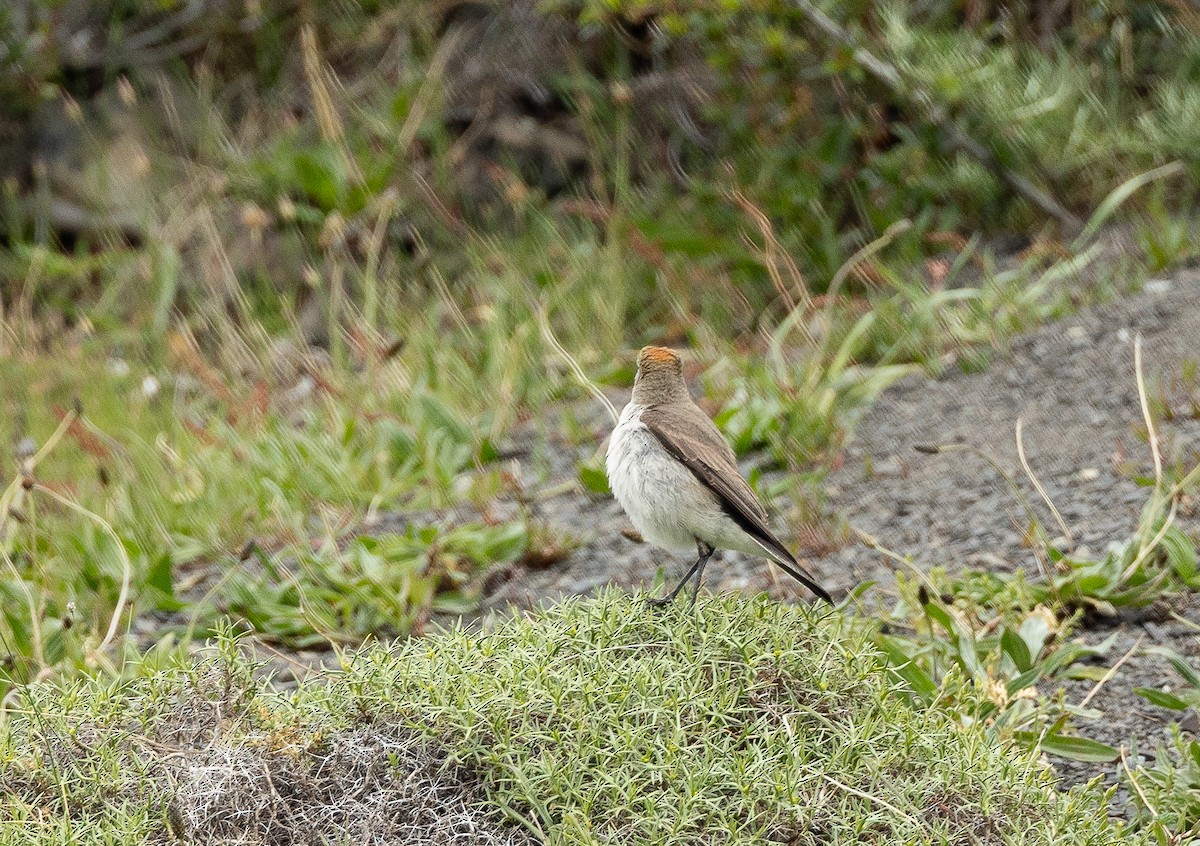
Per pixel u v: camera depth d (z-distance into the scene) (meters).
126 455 12.58
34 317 17.47
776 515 10.68
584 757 5.97
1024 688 7.87
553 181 17.97
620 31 17.86
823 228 15.43
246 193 17.45
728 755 6.11
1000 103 15.28
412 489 12.08
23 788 6.12
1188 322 12.40
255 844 5.76
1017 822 6.05
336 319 16.42
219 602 10.21
